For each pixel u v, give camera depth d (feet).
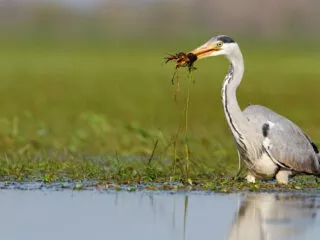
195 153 55.98
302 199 41.60
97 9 483.51
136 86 127.44
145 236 34.42
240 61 45.29
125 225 36.14
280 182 45.09
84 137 62.80
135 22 451.12
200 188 44.14
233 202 40.65
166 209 39.04
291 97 104.42
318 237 34.12
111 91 117.19
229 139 63.72
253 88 118.42
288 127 44.93
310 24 412.16
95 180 46.09
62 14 471.62
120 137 64.39
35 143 58.29
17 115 81.97
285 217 37.73
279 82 132.87
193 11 446.19
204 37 387.55
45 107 92.07
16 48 289.53
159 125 72.84
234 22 421.18
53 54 248.32
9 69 169.48
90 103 97.76
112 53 259.60
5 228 35.45
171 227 35.73
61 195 42.06
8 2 483.51
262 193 43.01
